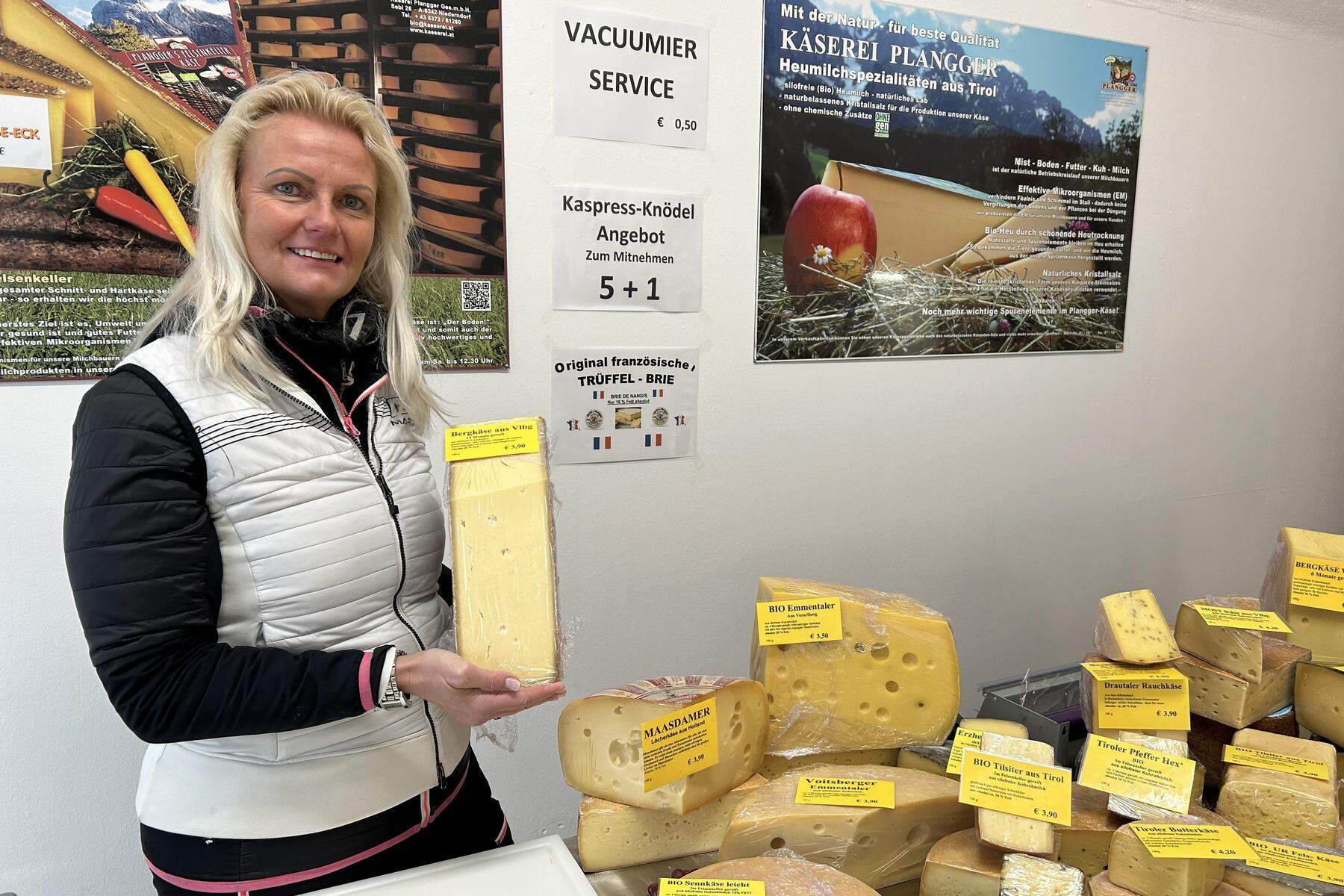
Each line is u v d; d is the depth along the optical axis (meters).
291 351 0.85
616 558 1.86
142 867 1.51
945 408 2.19
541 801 1.87
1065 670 1.37
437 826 1.02
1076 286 2.29
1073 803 0.97
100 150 1.33
